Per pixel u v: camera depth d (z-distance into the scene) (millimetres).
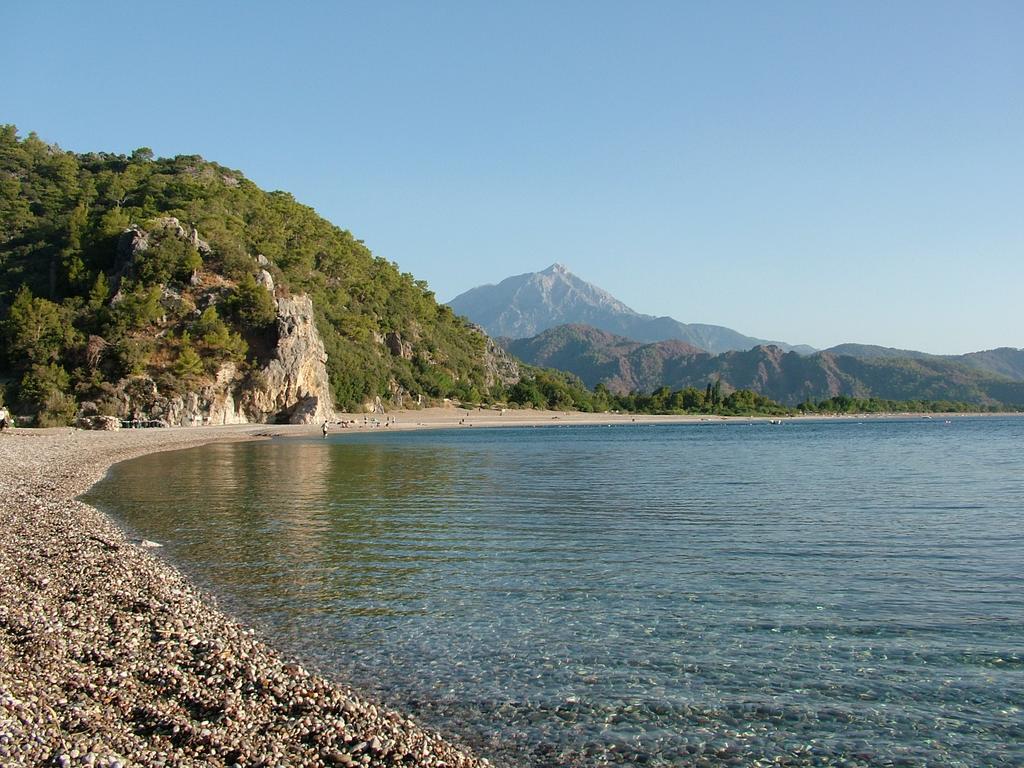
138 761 9266
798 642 15188
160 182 178875
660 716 12039
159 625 14977
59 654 12836
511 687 13133
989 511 32250
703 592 18891
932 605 17656
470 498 37188
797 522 29547
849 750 10961
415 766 10023
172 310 121625
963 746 11031
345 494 38750
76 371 105875
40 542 22438
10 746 9078
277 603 17875
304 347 133500
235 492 39312
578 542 25438
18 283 127000
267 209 199000
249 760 9711
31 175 175750
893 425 187750
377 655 14562
